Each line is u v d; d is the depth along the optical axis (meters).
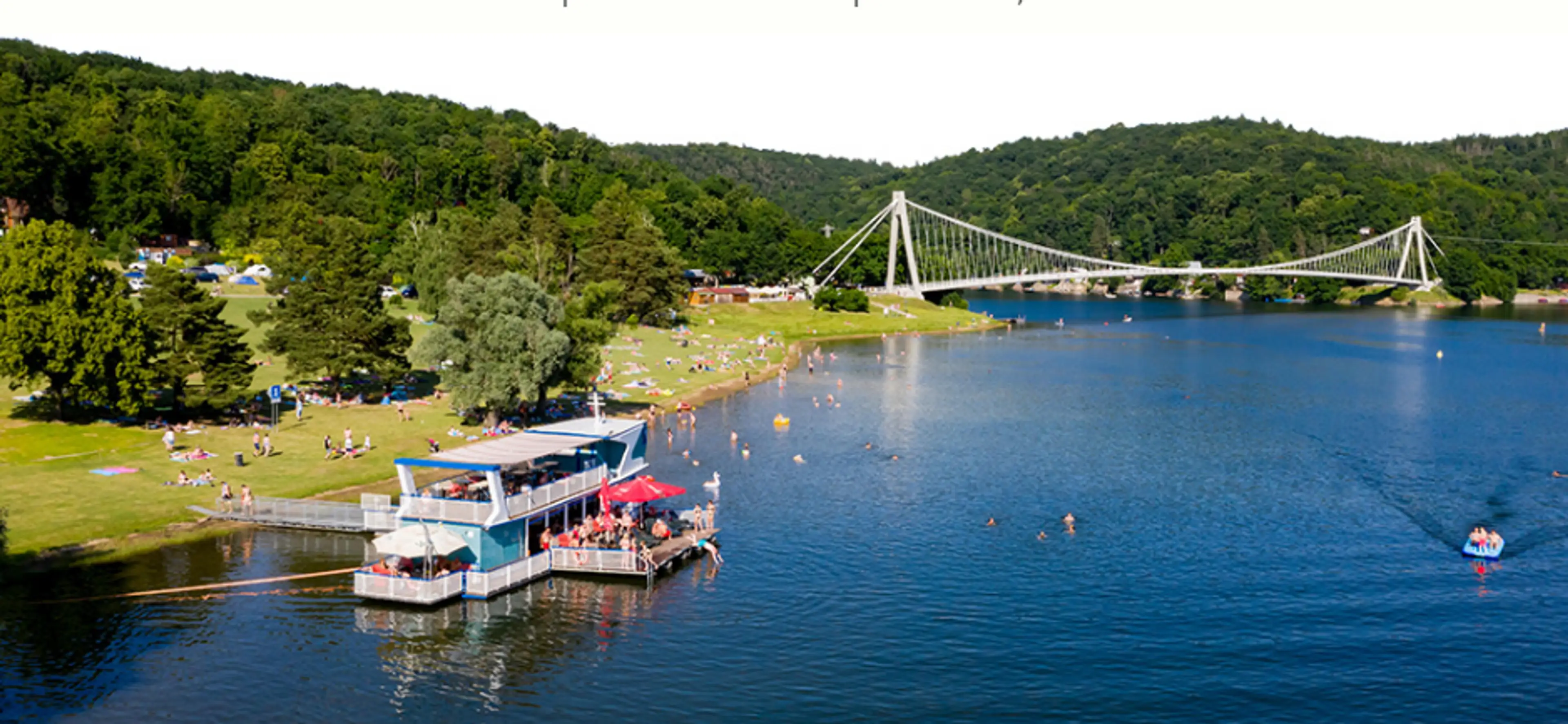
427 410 119.50
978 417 138.00
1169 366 197.25
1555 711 56.56
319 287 121.06
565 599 69.75
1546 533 85.94
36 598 66.88
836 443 118.50
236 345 109.19
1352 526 87.69
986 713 55.91
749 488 98.25
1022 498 95.81
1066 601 70.88
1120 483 101.62
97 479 87.12
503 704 56.31
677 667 60.69
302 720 54.28
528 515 71.81
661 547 76.69
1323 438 125.25
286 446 101.06
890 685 58.81
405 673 59.25
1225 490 99.12
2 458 90.88
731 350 196.38
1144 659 62.22
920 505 93.19
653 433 122.44
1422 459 113.31
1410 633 66.00
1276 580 75.06
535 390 108.94
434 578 67.75
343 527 79.88
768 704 56.69
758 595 71.25
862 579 74.50
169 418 107.12
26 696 55.41
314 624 65.06
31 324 97.75
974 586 73.50
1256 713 56.12
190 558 74.44
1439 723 55.22
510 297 112.44
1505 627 67.00
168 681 57.59
